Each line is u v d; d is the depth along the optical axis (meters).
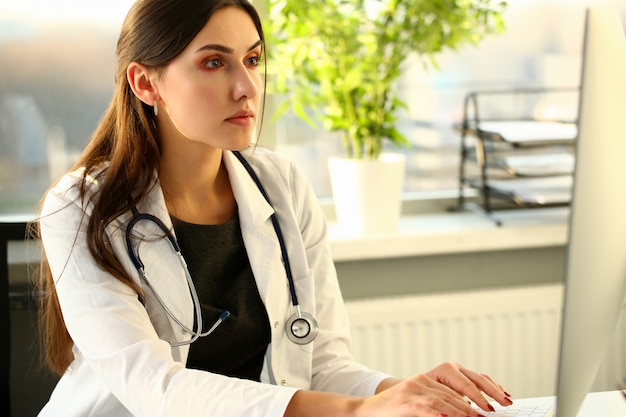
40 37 2.34
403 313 2.37
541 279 2.55
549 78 2.69
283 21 2.31
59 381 1.56
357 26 2.29
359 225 2.40
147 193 1.46
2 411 1.62
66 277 1.39
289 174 1.69
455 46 2.39
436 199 2.68
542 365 2.47
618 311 1.06
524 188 2.61
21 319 1.63
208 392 1.23
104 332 1.34
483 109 2.67
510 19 2.64
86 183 1.46
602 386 1.99
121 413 1.46
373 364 2.38
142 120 1.46
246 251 1.55
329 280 1.67
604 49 0.91
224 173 1.60
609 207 0.93
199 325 1.44
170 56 1.36
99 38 2.37
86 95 2.39
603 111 0.90
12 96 2.36
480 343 2.43
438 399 1.16
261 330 1.54
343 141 2.53
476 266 2.51
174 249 1.45
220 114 1.36
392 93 2.55
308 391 1.24
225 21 1.35
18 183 2.40
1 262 1.61
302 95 2.37
